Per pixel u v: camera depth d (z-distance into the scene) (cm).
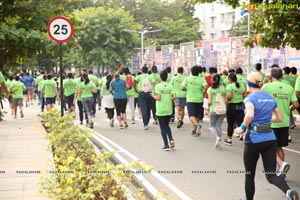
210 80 1485
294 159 1073
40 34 1194
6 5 1206
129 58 5362
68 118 1140
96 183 576
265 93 686
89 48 5203
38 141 1247
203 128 1670
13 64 1223
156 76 1794
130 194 656
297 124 1742
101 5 6756
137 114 2241
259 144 673
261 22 1278
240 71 1306
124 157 1107
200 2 1322
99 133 1567
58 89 2800
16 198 680
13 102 2069
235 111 1266
